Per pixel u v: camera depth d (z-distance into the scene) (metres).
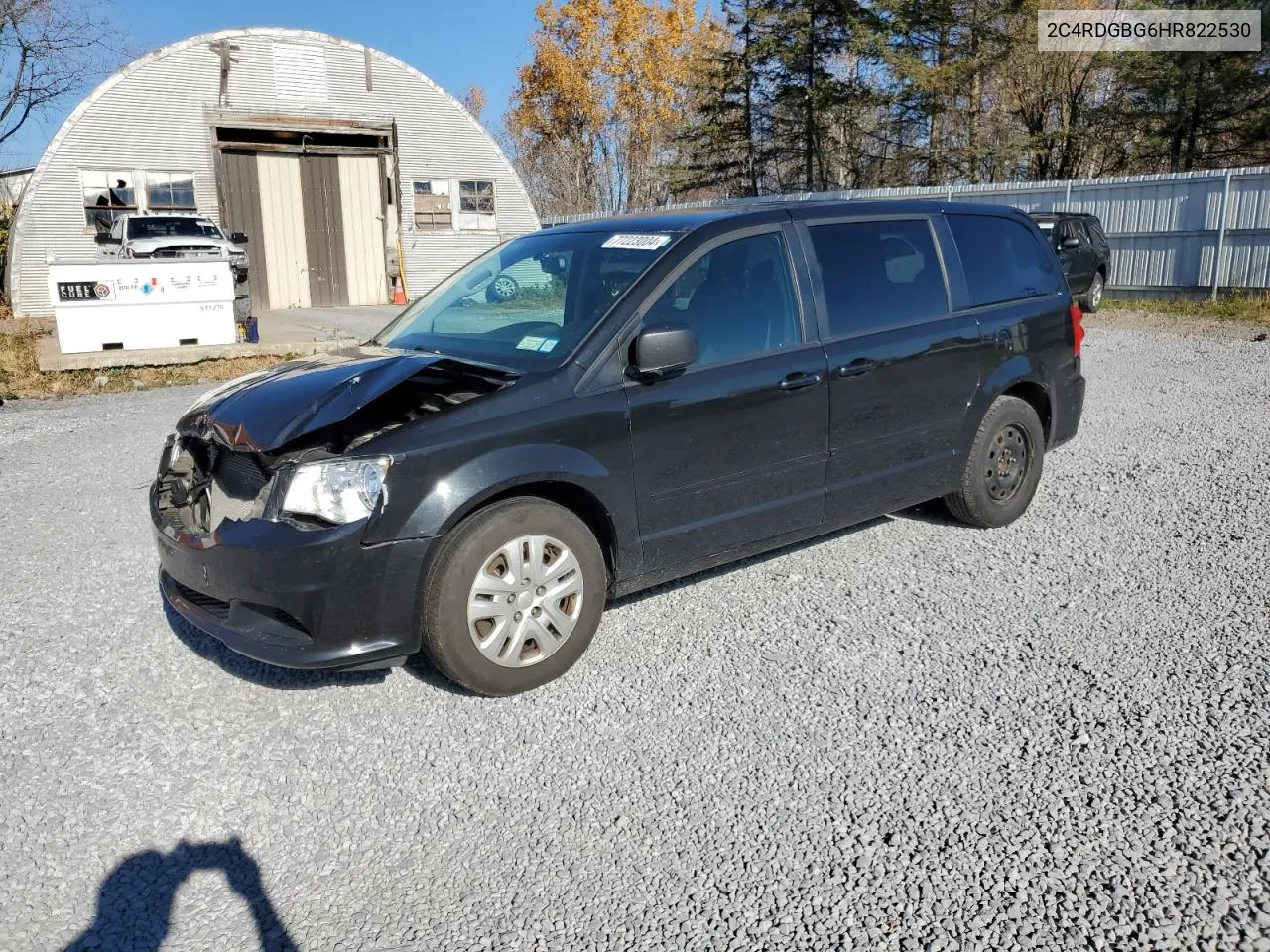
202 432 3.94
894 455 4.92
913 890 2.68
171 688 3.96
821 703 3.70
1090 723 3.49
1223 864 2.72
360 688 3.93
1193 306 17.05
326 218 22.33
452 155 23.28
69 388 11.57
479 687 3.73
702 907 2.65
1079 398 5.98
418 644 3.59
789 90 37.69
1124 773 3.18
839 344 4.62
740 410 4.24
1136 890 2.63
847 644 4.19
